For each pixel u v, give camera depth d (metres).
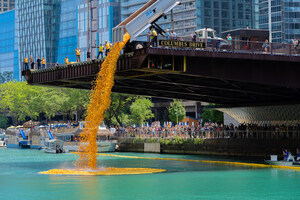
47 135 122.38
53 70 76.31
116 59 61.84
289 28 187.38
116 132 110.81
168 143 95.56
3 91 198.38
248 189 47.84
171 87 80.69
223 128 87.31
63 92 159.88
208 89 80.50
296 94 81.25
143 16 61.69
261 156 77.81
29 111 178.25
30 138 132.12
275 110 90.50
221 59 62.84
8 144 140.75
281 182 52.41
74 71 72.06
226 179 55.28
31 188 48.72
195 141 89.81
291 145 73.50
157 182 53.06
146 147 100.75
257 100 91.44
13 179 56.16
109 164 74.56
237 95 86.38
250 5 197.12
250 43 62.91
